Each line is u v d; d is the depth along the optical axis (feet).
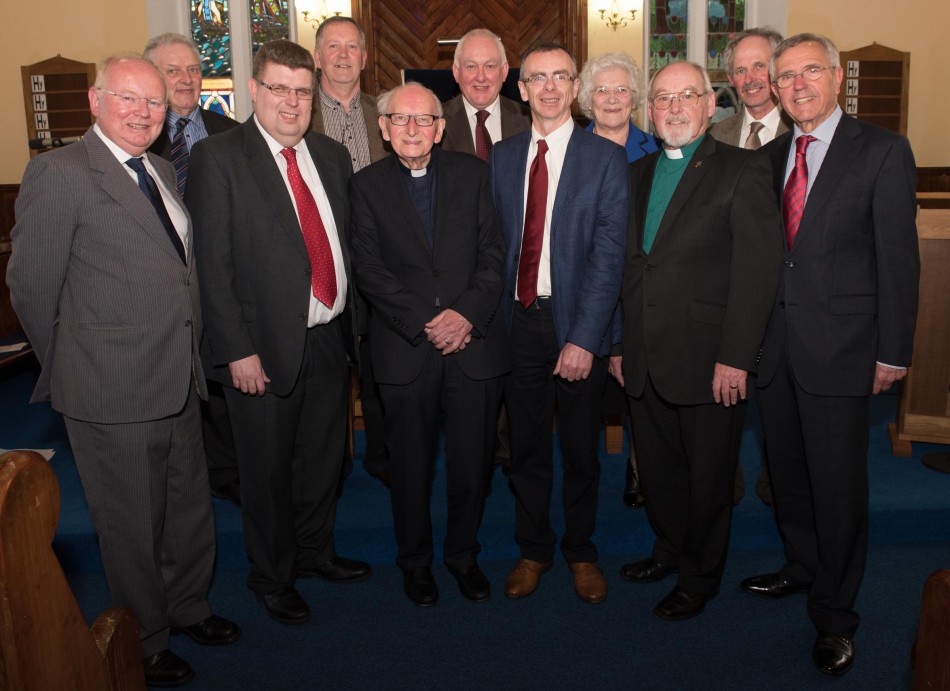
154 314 6.14
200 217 6.70
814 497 6.71
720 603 7.73
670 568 8.05
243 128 6.95
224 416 9.29
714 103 6.98
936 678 3.51
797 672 6.64
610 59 8.34
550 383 7.64
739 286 6.55
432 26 21.57
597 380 7.38
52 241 5.86
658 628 7.31
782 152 6.96
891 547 8.86
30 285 5.93
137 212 6.03
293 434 7.30
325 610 7.72
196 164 6.81
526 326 7.50
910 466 10.07
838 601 6.66
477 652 7.00
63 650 3.77
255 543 7.43
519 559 8.66
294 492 7.95
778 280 6.57
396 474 7.52
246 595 8.06
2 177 21.94
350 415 9.77
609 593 7.93
